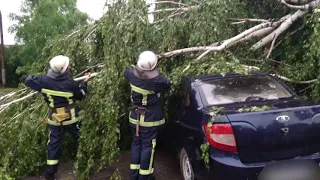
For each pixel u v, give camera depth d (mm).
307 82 4777
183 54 5320
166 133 4891
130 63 4770
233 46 5457
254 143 3301
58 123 4676
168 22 5348
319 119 3385
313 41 4504
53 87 4590
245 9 5965
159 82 4164
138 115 4234
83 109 4785
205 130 3510
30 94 5324
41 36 14203
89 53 5520
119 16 4965
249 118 3311
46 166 5078
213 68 4641
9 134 4965
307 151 3402
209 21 5184
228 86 4211
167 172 4828
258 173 3266
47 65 5934
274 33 5469
